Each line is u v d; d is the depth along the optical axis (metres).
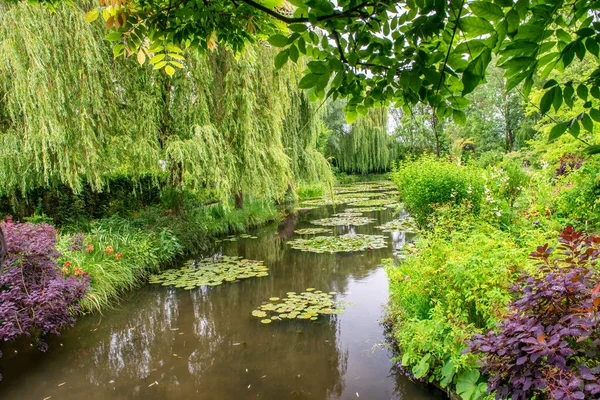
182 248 6.68
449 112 1.06
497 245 3.09
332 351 3.39
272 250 7.25
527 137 16.36
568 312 1.57
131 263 5.46
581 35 0.81
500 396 1.61
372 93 1.16
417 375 2.74
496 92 17.75
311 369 3.12
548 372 1.47
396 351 3.32
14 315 3.19
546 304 1.65
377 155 20.77
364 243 7.45
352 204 13.64
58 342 3.74
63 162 4.89
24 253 3.59
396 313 3.74
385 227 8.94
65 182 5.29
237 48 1.57
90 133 5.00
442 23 0.85
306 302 4.53
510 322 1.71
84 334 3.89
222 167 6.30
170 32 1.33
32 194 6.40
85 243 5.24
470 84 0.84
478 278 2.61
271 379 3.00
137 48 1.35
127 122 5.69
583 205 4.12
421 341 2.73
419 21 0.86
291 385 2.90
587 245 1.89
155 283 5.33
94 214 7.23
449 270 2.79
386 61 0.99
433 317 2.84
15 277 3.47
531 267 2.36
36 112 4.52
